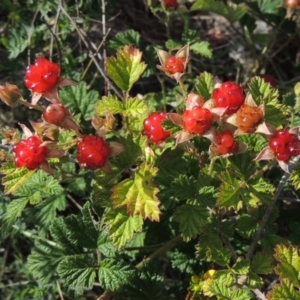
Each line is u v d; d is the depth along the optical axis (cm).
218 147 26
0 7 44
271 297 27
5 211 35
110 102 31
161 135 27
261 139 30
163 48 45
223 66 48
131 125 31
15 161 26
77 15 40
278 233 36
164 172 30
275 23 46
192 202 29
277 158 26
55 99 26
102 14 40
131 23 48
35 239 35
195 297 30
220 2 41
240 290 28
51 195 34
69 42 43
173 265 33
